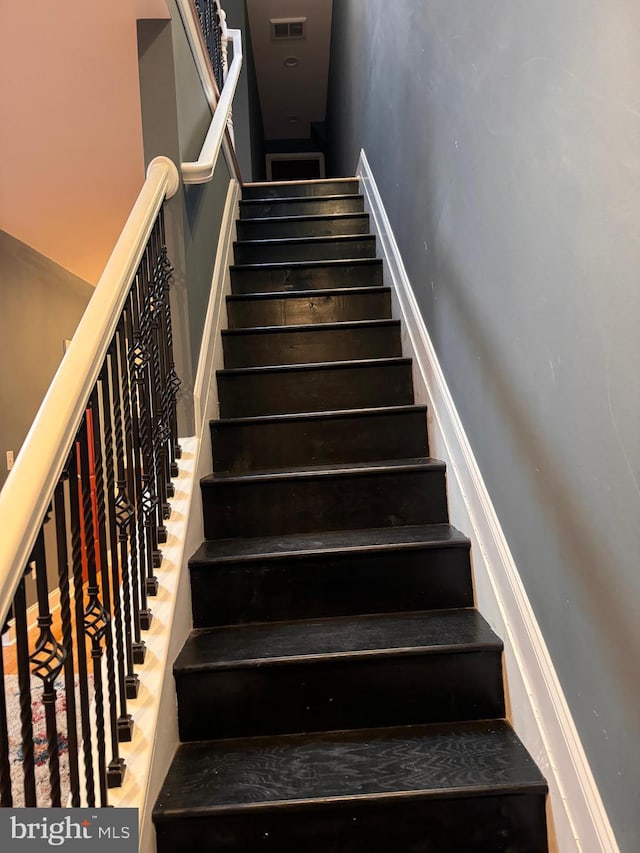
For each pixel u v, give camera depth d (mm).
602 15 902
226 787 1164
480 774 1174
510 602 1363
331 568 1622
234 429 2078
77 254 3744
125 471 1347
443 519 1885
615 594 931
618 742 935
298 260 3201
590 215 968
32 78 2008
